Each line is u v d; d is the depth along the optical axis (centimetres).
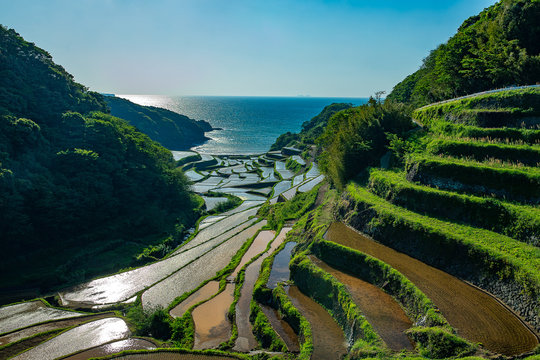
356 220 3769
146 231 6047
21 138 5178
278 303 3056
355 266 3055
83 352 2942
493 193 2908
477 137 3547
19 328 3416
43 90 6419
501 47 4306
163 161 8062
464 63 4750
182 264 4762
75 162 5722
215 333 3038
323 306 2883
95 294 4128
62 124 6231
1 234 4562
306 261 3309
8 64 6184
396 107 5025
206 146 17488
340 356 2270
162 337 3180
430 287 2453
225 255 4791
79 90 7944
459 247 2614
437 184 3312
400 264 2838
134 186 6419
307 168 9688
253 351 2669
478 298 2291
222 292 3700
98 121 6744
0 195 4544
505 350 1806
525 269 2105
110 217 5894
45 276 4512
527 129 3231
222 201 8050
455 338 1866
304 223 4872
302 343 2502
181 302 3612
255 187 9225
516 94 3481
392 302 2555
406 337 2142
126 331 3303
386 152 4669
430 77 6288
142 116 16025
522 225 2478
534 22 4212
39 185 5053
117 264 4981
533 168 2848
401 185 3494
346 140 4928
